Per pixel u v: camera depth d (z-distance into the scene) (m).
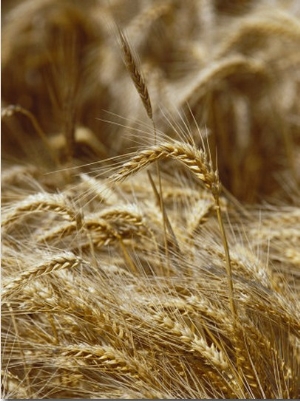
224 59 1.56
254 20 1.61
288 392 1.01
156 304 1.03
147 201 1.18
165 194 1.25
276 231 1.21
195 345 1.00
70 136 1.35
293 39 1.59
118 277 1.07
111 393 1.00
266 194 1.58
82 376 1.04
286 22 1.59
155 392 0.98
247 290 1.04
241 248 1.13
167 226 1.11
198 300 1.03
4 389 1.04
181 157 0.98
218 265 1.07
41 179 1.37
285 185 1.51
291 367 1.04
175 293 1.04
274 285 1.07
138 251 1.17
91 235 1.14
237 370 1.02
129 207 1.11
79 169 1.44
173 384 1.03
